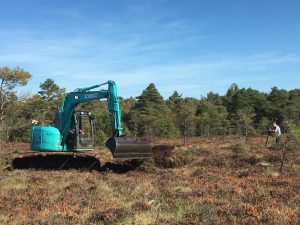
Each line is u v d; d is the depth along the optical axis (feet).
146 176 52.85
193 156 73.82
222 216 29.94
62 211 32.58
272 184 44.42
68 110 66.28
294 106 186.09
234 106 209.05
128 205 34.09
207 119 161.68
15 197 38.17
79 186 44.24
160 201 35.86
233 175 52.34
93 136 66.80
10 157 64.23
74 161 64.64
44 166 64.44
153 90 180.65
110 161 69.77
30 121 86.74
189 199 36.22
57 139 64.64
